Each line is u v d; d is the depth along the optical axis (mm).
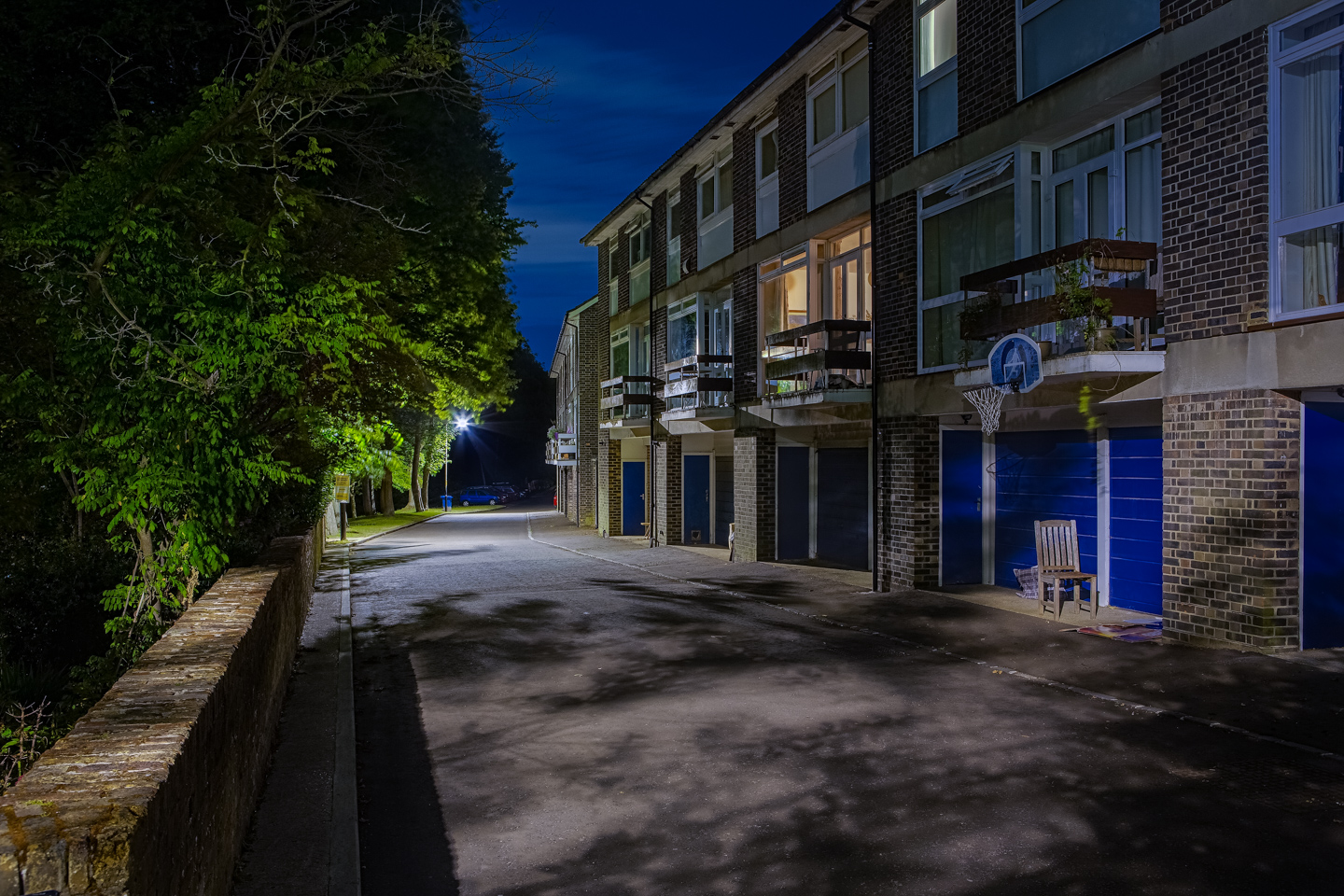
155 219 8023
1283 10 8633
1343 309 8109
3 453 8555
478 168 15578
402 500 74375
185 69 11641
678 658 10281
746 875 4863
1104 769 6258
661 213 26734
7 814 2416
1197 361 9516
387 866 5113
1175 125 9766
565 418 55625
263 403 10500
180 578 8812
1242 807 5520
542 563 22281
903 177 14617
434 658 10719
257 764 5875
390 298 15117
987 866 4867
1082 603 12547
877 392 15266
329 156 12625
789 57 17297
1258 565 8914
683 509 26312
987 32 12758
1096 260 10008
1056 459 13398
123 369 7922
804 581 16453
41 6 10195
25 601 10453
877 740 7074
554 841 5395
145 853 2498
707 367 23000
